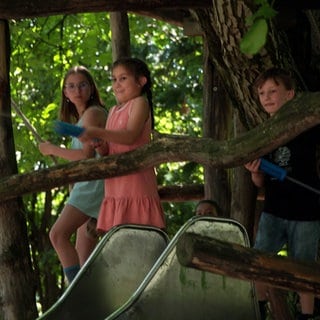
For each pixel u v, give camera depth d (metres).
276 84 5.79
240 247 4.26
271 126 4.88
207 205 7.09
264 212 5.94
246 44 3.86
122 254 5.58
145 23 12.95
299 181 5.75
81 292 5.50
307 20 7.52
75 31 12.02
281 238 5.91
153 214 6.05
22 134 12.17
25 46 11.27
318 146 6.35
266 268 4.26
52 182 6.05
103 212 6.13
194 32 8.17
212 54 6.77
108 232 5.57
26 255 7.08
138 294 4.89
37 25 11.21
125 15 9.42
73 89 6.77
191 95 13.54
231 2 6.16
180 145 5.36
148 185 6.07
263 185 5.95
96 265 5.54
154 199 6.09
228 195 8.01
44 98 12.73
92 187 6.62
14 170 7.08
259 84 5.87
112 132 5.78
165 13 8.91
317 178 5.83
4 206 7.01
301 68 7.48
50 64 11.81
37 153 12.30
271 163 5.48
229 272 4.23
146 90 6.18
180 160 5.39
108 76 13.38
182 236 4.23
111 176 5.79
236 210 7.87
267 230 5.91
